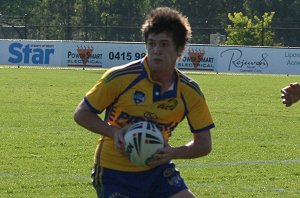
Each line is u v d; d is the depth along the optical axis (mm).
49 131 38250
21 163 28391
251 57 98000
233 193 23641
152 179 14359
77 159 29625
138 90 14102
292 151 33219
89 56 100938
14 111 47500
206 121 14633
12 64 102875
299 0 174000
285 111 51812
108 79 14086
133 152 13477
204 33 141250
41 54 102250
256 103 57750
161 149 13508
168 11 13852
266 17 139625
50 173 26500
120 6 174000
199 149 14625
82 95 60344
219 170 27781
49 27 135750
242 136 38125
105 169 14367
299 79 90250
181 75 14391
